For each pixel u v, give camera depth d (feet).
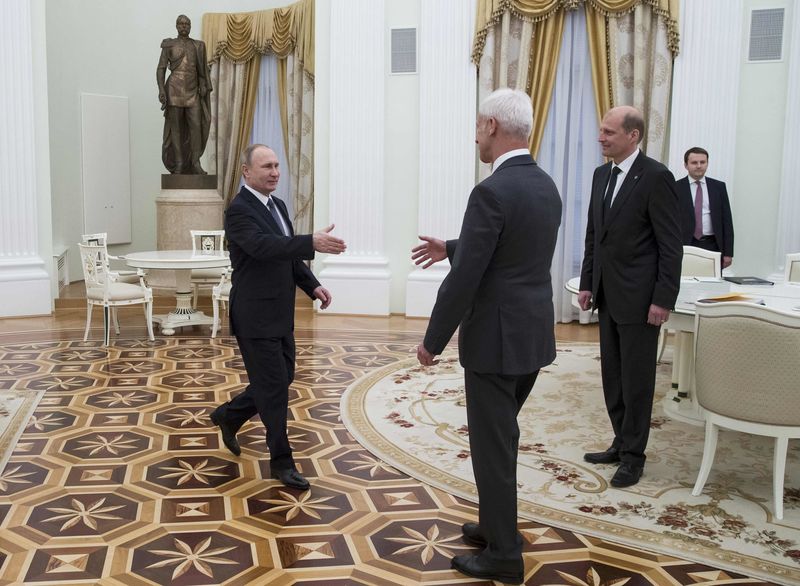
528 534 10.48
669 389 18.21
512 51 26.18
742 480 12.46
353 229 27.89
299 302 29.32
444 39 26.55
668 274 11.42
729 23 24.29
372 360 20.94
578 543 10.22
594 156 26.40
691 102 24.77
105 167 34.71
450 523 10.83
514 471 9.20
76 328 24.98
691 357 16.02
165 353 21.45
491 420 9.03
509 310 8.85
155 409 16.21
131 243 36.47
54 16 32.07
